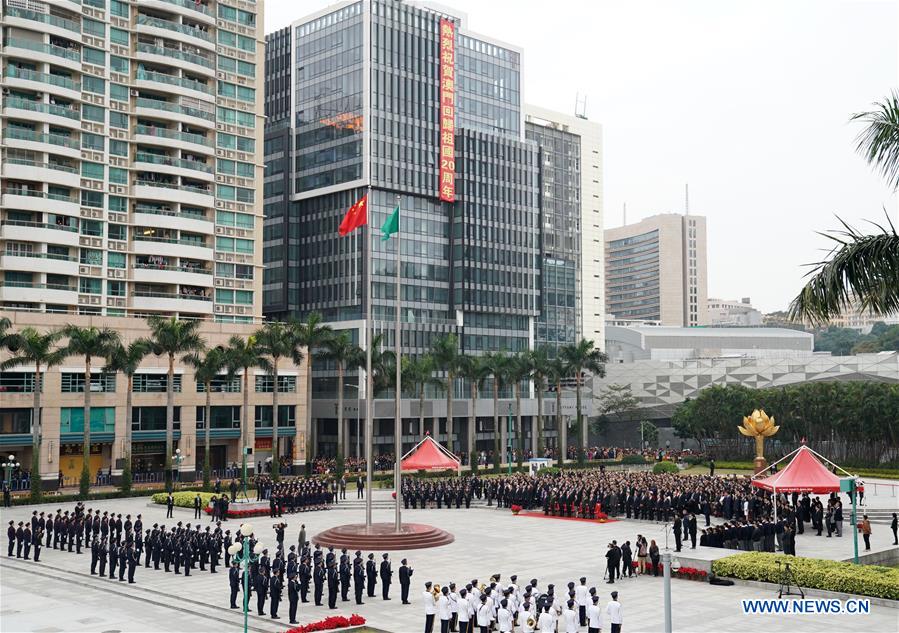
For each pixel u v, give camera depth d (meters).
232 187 105.56
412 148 126.94
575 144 169.50
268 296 131.62
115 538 43.22
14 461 82.25
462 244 132.50
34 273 88.56
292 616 32.56
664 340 185.75
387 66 124.81
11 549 47.72
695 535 43.84
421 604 35.62
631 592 37.38
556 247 163.25
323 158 127.69
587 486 64.25
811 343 194.00
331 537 50.69
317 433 124.12
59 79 89.44
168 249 97.25
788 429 105.88
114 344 78.50
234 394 99.88
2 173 86.19
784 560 39.00
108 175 94.50
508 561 44.91
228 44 106.31
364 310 121.19
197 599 36.56
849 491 43.62
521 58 148.12
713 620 32.28
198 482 88.25
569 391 147.88
